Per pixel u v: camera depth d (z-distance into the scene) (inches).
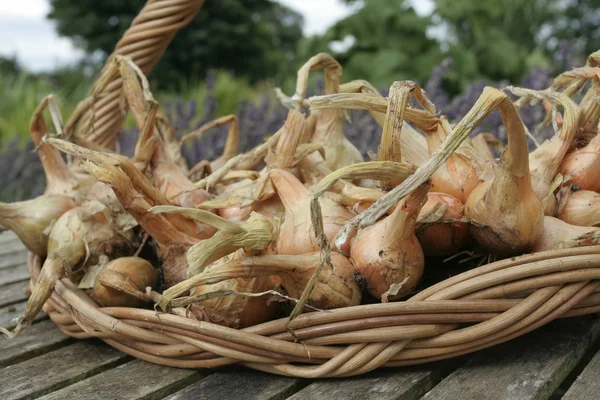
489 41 105.2
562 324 26.0
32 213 28.2
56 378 24.6
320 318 23.0
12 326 28.7
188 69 223.6
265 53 245.8
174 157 32.9
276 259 23.1
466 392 22.6
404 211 23.3
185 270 26.1
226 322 23.8
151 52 32.7
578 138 26.7
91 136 33.5
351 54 96.2
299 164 29.2
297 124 27.5
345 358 23.0
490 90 21.8
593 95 26.5
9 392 23.9
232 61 235.0
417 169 21.7
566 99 25.9
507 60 103.0
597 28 193.0
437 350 23.2
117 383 24.1
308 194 25.7
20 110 99.3
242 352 23.4
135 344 24.9
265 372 24.2
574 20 193.8
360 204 25.3
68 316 26.4
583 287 23.7
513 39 161.6
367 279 23.7
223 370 24.5
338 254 24.2
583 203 25.5
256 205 27.1
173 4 32.2
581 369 27.6
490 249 24.7
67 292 26.0
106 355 26.0
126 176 25.2
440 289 23.4
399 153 23.6
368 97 24.5
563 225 24.8
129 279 25.7
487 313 23.3
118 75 32.7
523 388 22.6
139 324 24.5
